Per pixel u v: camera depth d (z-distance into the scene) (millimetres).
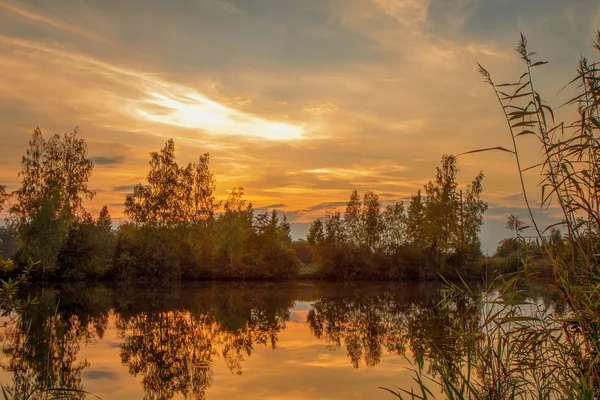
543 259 3986
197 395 10586
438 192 45500
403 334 17578
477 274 39156
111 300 28766
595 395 3492
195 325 20172
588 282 3420
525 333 4105
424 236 45688
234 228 45000
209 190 46750
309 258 67562
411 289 37406
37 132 38844
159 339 17094
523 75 3629
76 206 39875
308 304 27594
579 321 3426
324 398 10219
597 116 3537
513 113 3660
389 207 49312
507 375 4152
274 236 47156
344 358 14016
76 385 11328
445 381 4316
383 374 12016
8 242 41031
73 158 40000
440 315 21875
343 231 48719
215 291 35188
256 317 22469
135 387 11250
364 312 24016
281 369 12797
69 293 31938
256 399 10289
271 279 45875
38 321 20641
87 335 17734
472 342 4590
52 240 35844
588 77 3486
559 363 3938
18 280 5410
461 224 40094
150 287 37656
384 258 46125
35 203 36250
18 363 13289
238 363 13570
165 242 43156
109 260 40531
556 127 3615
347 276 45812
